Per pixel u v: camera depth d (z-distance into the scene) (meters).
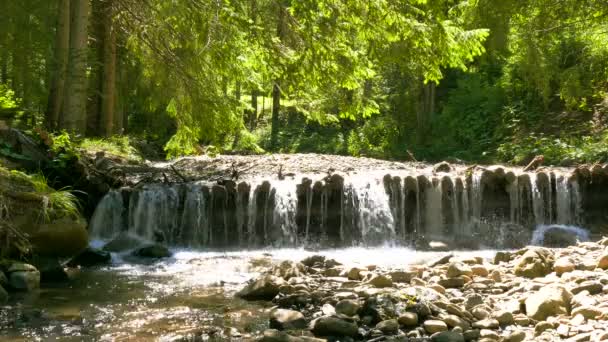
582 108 18.44
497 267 7.45
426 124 22.97
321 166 14.01
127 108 23.73
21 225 7.17
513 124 19.77
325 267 7.79
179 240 10.27
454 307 5.57
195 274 7.66
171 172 12.94
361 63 7.91
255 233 10.38
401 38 7.46
